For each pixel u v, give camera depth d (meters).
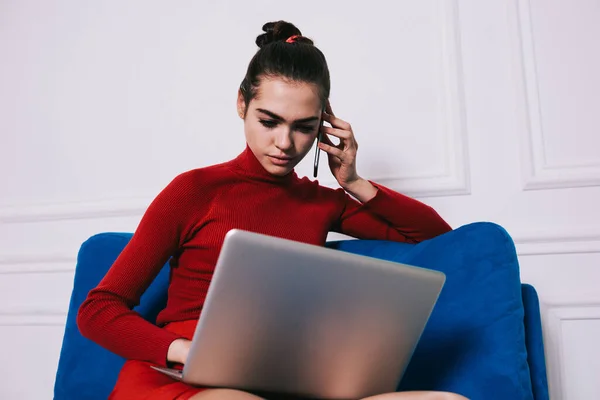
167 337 1.06
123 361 1.33
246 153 1.36
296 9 2.22
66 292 2.25
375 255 1.38
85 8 2.44
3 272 2.33
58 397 1.35
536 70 1.99
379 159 2.05
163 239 1.23
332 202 1.47
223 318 0.84
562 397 1.81
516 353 1.06
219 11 2.29
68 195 2.32
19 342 2.27
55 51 2.44
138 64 2.34
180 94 2.27
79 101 2.38
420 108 2.05
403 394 0.88
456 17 2.07
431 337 1.14
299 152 1.28
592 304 1.83
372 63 2.12
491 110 2.00
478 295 1.11
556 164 1.93
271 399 0.97
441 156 2.01
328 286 0.86
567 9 2.01
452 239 1.20
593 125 1.93
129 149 2.29
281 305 0.85
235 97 2.22
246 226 1.30
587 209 1.88
